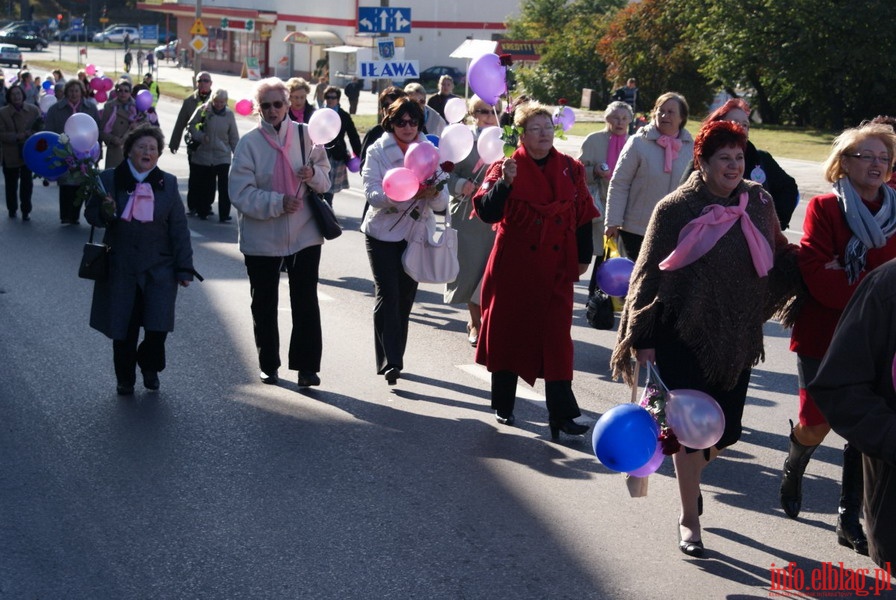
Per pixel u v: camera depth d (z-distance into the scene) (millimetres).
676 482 5941
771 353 9008
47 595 4484
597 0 52312
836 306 4965
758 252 4824
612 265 6492
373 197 7363
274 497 5590
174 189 7164
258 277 7465
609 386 7805
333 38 60344
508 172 6125
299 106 11984
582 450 6410
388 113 7551
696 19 39125
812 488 5914
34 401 7102
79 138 6992
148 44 96438
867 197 5043
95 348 8430
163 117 38094
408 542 5070
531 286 6391
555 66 46812
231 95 46969
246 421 6801
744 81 38906
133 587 4574
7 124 14891
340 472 5965
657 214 4914
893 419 3256
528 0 53969
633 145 8055
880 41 35406
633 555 4977
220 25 70312
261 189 7262
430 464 6113
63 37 101375
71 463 6012
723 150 4770
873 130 4965
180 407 7059
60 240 13414
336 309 10109
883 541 3385
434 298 10922
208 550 4949
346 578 4688
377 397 7383
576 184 6371
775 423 7078
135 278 7109
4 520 5227
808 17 35500
